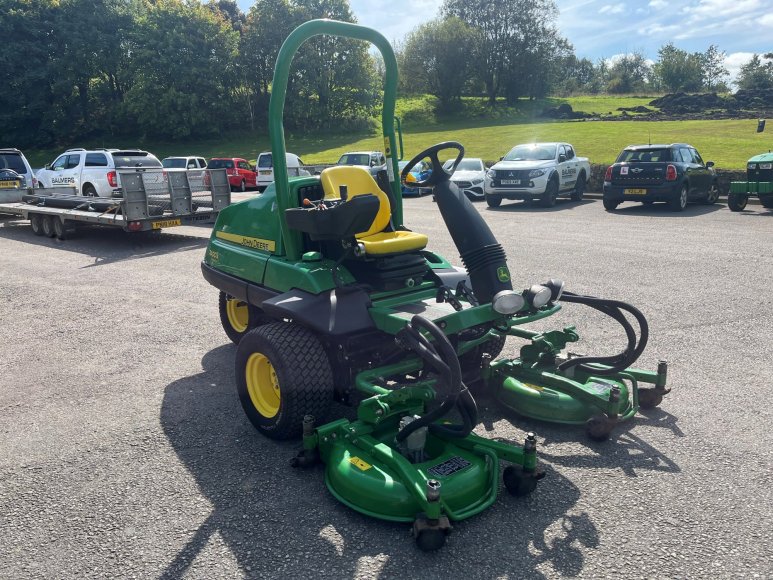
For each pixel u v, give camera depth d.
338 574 2.75
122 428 4.31
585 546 2.91
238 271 5.04
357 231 3.95
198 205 13.67
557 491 3.39
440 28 58.00
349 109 53.66
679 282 8.09
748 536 2.97
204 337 6.36
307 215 3.96
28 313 7.43
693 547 2.89
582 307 7.06
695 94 52.31
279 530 3.09
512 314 3.69
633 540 2.95
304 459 3.59
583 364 4.42
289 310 3.90
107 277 9.39
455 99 61.12
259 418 4.11
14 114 49.00
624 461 3.71
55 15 48.38
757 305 6.97
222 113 50.78
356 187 4.57
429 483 2.81
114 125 52.88
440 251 10.80
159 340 6.29
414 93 65.62
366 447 3.34
